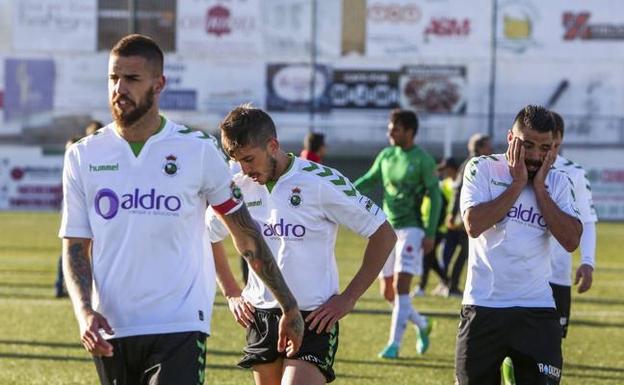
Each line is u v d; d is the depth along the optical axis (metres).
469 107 116.25
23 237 68.81
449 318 35.25
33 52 116.88
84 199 12.75
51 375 24.38
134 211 12.55
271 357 15.22
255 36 117.19
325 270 15.14
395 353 27.45
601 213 108.56
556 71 116.19
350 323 33.62
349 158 112.00
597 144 110.88
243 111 14.62
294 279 15.01
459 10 116.25
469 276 16.14
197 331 12.72
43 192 107.38
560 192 15.98
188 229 12.76
